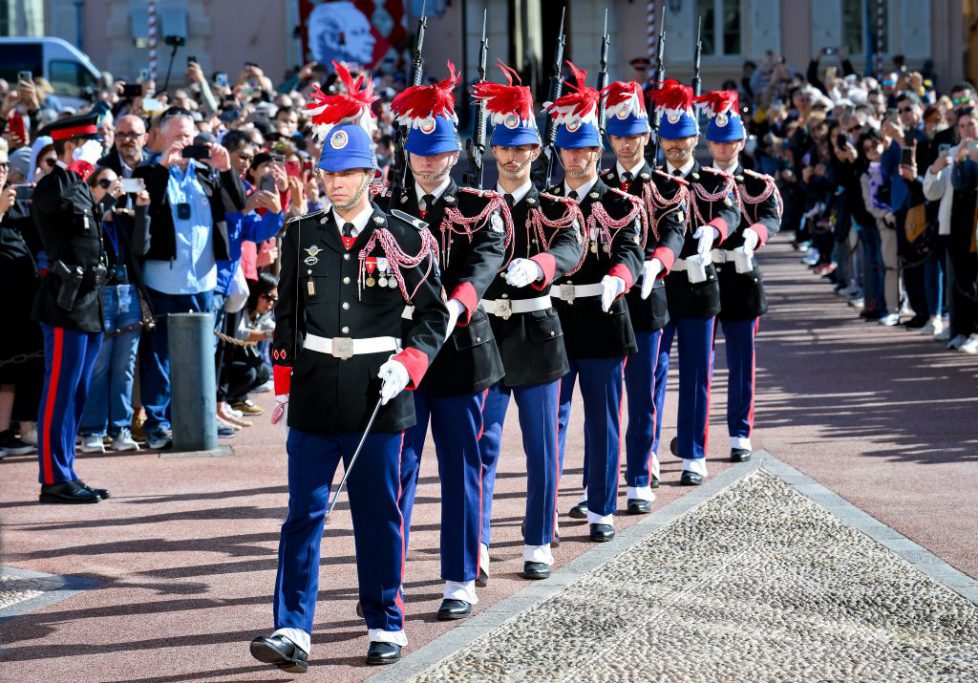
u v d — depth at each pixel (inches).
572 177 319.9
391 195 286.8
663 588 285.1
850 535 318.7
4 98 715.4
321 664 247.6
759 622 262.8
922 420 445.7
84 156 366.3
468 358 274.5
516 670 241.3
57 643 259.0
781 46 1380.4
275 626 242.4
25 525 341.7
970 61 1360.7
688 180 379.2
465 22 1214.9
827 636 255.0
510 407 512.4
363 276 245.1
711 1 1368.1
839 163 669.9
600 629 260.7
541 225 297.6
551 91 354.3
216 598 285.0
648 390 349.1
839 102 850.8
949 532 319.0
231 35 1369.3
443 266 279.9
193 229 434.0
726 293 396.2
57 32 1360.7
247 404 499.2
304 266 247.9
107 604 281.4
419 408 276.2
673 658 244.8
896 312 659.4
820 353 583.2
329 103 247.3
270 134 542.6
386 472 247.8
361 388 245.1
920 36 1365.7
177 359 424.8
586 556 311.7
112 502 364.2
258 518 347.3
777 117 998.4
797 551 308.0
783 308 721.0
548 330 297.9
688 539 321.4
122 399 430.0
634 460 350.9
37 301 362.3
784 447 415.8
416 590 290.7
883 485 364.8
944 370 532.4
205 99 706.8
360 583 250.1
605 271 320.2
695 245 378.3
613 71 1352.1
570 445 433.4
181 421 426.6
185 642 259.0
